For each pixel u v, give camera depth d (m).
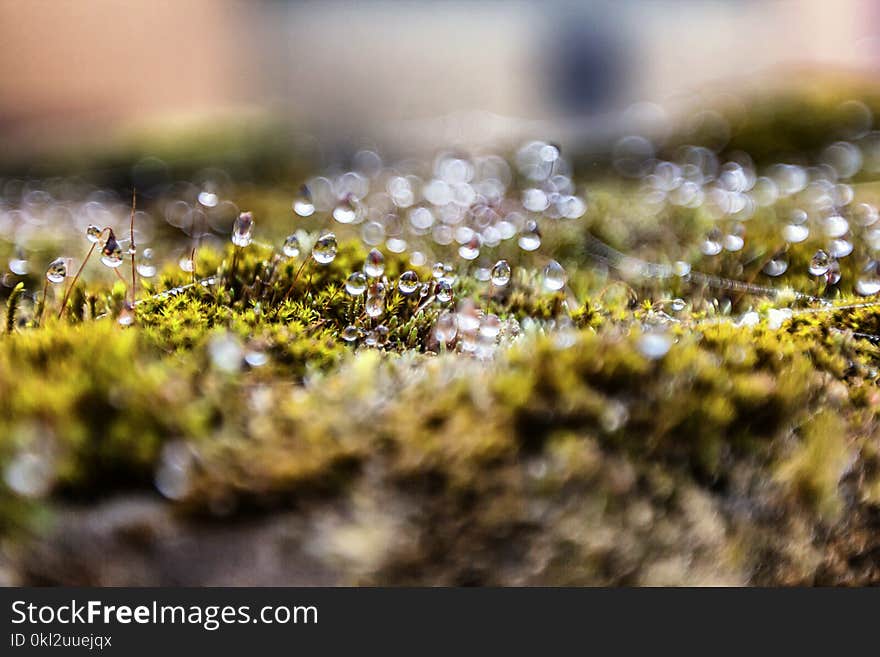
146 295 0.22
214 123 0.47
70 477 0.20
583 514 0.20
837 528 0.20
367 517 0.20
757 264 0.24
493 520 0.20
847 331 0.22
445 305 0.23
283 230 0.27
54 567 0.19
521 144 0.42
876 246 0.25
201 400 0.20
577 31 0.68
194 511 0.20
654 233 0.26
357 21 0.79
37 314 0.22
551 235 0.26
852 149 0.34
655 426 0.20
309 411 0.20
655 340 0.21
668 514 0.20
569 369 0.21
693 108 0.42
